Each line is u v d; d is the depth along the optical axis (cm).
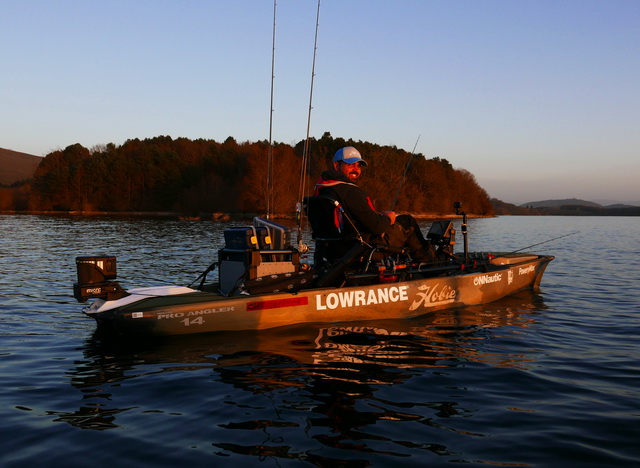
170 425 295
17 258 1316
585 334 528
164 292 504
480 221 8031
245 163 9412
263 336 494
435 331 528
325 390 354
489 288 699
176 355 436
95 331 527
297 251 545
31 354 444
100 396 343
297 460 253
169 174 9544
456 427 295
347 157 566
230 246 550
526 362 425
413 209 8488
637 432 290
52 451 264
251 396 341
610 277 1022
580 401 338
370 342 480
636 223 6944
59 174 9381
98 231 2889
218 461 252
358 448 267
